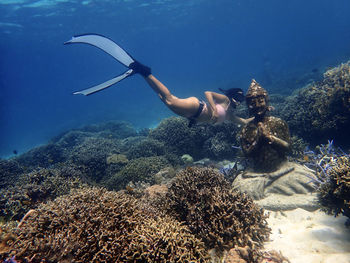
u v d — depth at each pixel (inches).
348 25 4274.1
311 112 294.4
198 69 4153.5
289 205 162.1
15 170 401.7
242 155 246.2
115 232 110.9
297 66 1578.5
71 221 119.0
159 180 279.6
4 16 1067.9
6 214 218.7
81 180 289.6
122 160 374.0
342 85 271.6
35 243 113.5
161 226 115.0
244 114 390.0
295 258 111.7
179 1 1396.4
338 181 134.0
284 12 3230.8
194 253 113.2
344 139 264.1
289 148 179.2
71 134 691.4
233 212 131.0
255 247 121.0
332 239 121.0
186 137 391.9
